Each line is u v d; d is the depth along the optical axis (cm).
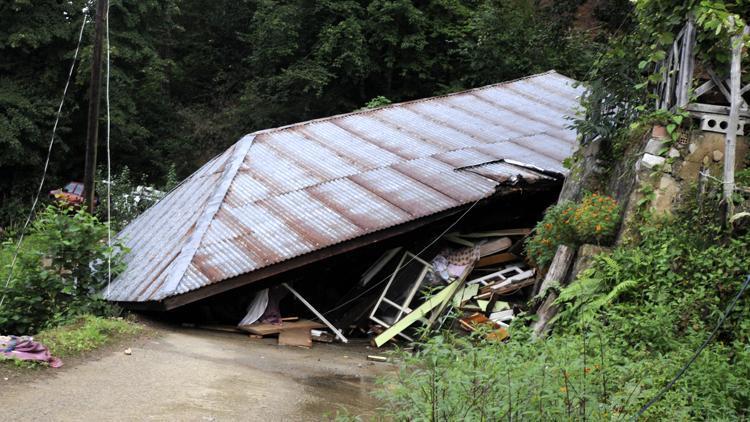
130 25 2945
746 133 877
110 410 607
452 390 471
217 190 1377
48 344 820
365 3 3083
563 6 2647
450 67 3034
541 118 1795
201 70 3828
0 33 2766
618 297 809
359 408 712
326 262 1327
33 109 2741
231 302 1290
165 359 855
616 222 941
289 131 1647
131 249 1407
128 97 2992
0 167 2909
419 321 1272
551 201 1483
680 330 733
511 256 1329
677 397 529
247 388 750
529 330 659
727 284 749
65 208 1272
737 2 845
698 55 865
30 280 1078
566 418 450
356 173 1444
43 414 577
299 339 1187
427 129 1692
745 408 554
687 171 887
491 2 2914
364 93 3152
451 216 1369
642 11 952
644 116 963
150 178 3256
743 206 807
